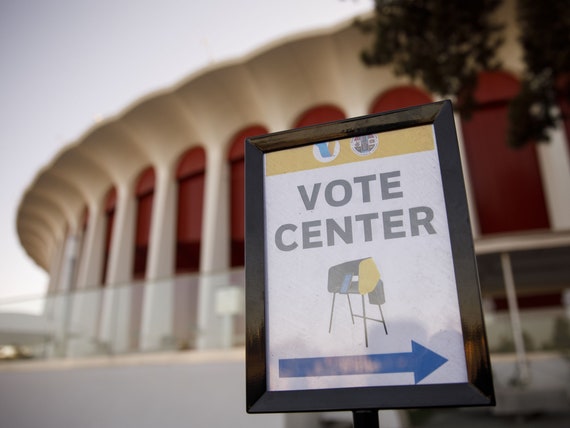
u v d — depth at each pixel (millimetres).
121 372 8781
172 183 25828
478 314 1507
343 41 19703
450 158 1694
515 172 18750
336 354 1615
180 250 25969
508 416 9961
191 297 9297
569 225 17125
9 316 10766
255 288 1746
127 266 26594
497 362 9680
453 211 1631
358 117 1841
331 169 1825
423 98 20516
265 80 21953
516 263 11172
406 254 1647
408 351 1554
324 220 1770
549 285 12977
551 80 11273
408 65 11055
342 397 1559
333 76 21562
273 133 1907
